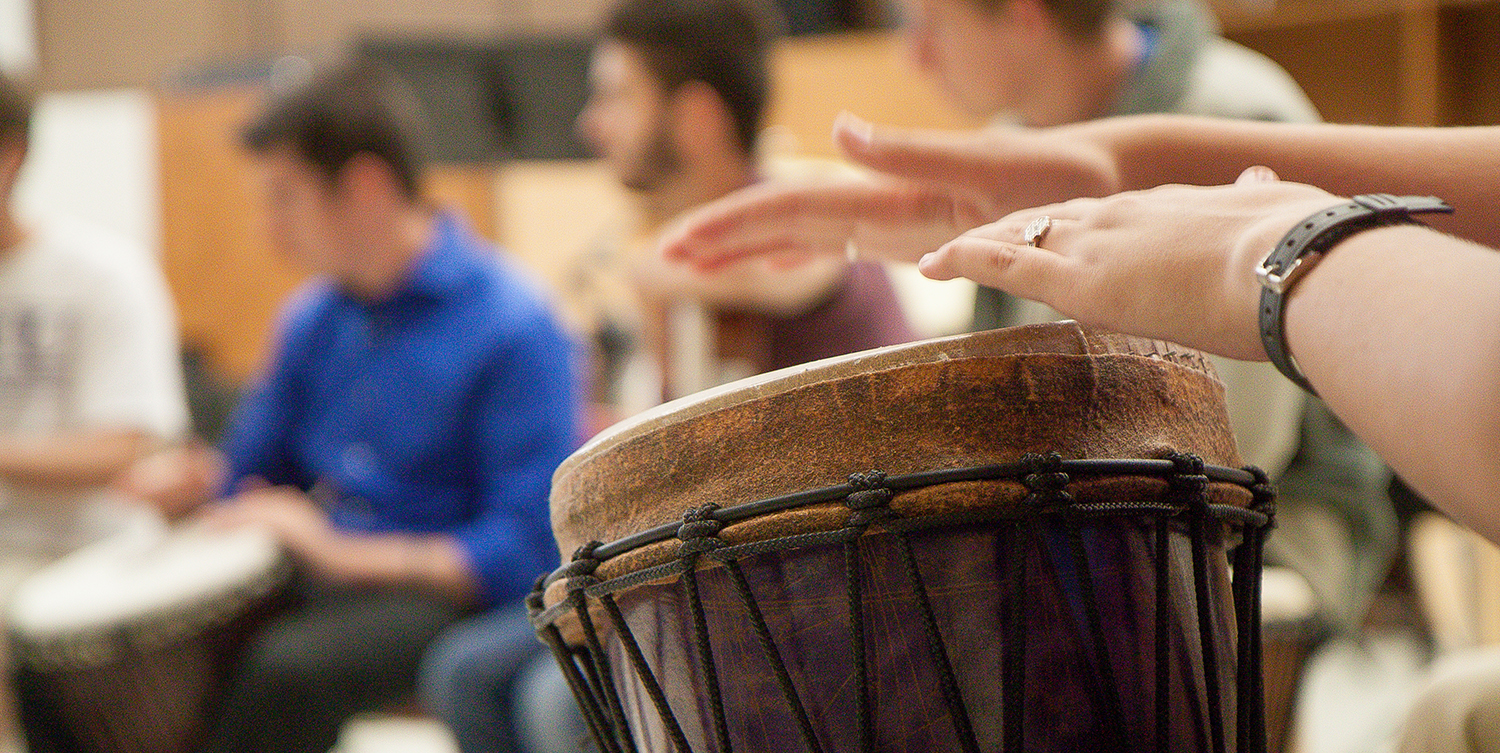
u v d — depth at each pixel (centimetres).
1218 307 62
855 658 70
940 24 220
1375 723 325
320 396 288
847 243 112
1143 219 67
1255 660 78
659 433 76
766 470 73
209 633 248
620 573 77
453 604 257
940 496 69
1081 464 69
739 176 256
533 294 276
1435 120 338
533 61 430
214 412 459
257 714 248
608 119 256
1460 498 53
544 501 258
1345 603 185
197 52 587
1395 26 347
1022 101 220
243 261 479
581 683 87
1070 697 69
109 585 254
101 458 304
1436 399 53
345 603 258
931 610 70
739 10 250
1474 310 53
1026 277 69
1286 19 351
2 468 298
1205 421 77
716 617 74
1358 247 58
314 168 266
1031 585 69
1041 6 207
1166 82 206
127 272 318
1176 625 72
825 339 216
